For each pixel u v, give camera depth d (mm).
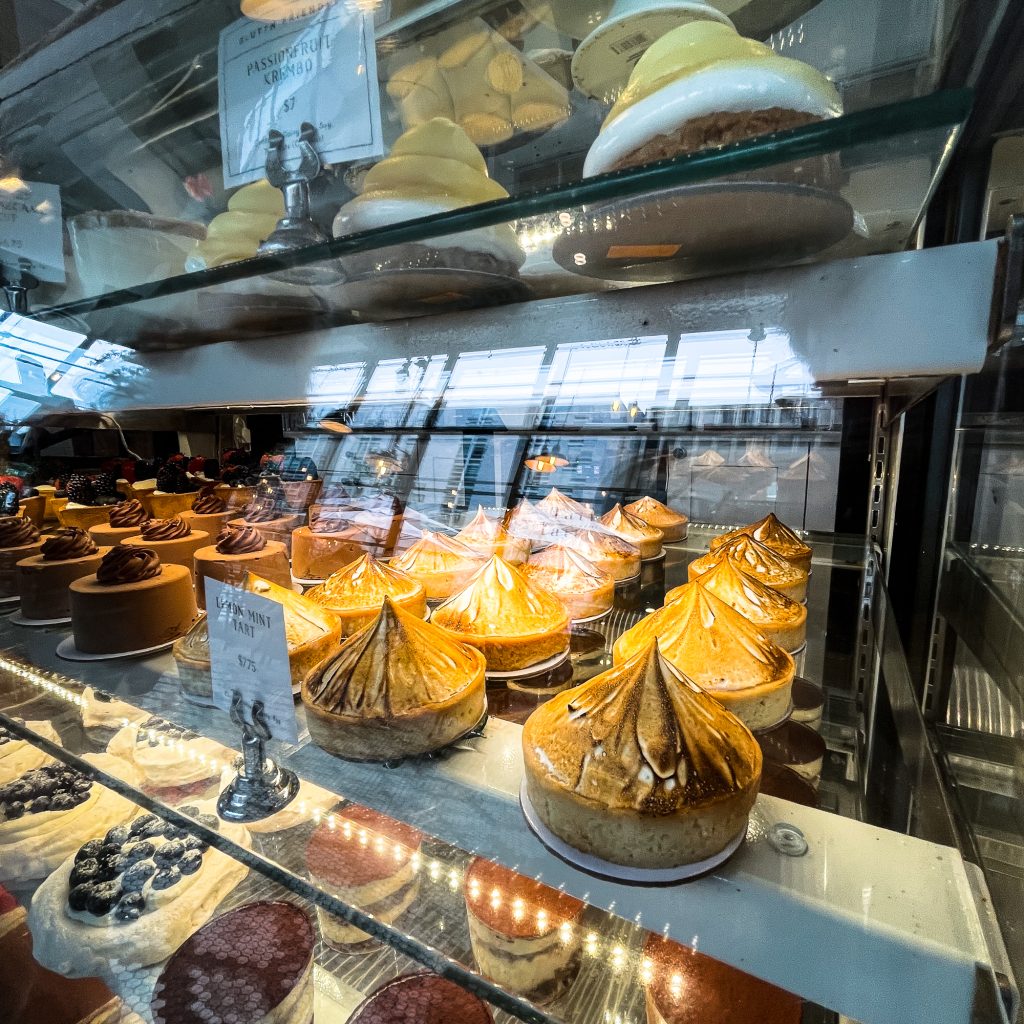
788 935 564
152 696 1120
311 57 801
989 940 534
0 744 1356
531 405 1220
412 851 851
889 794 779
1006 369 999
